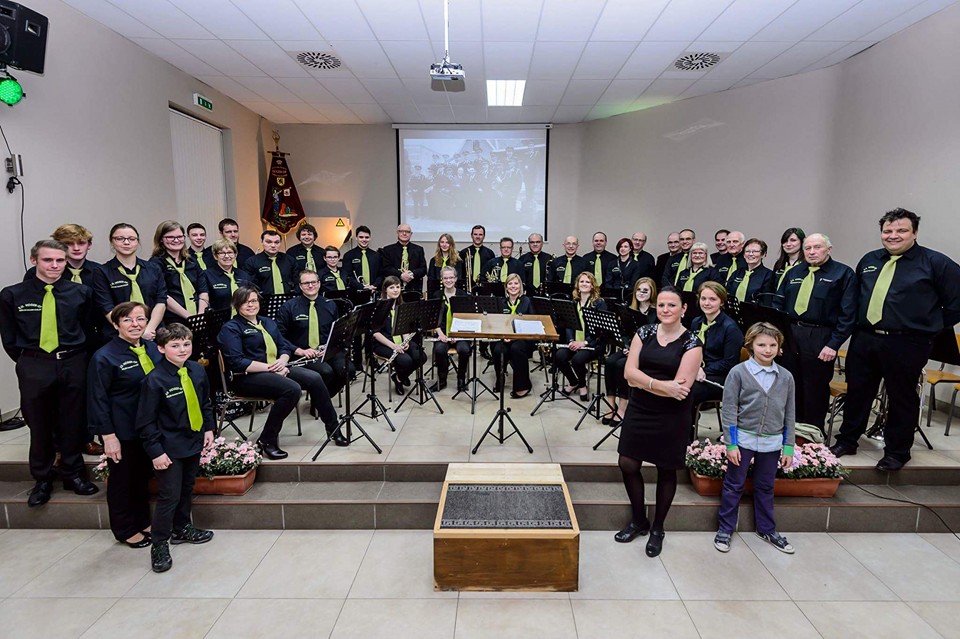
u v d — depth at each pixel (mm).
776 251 6121
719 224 6641
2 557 2783
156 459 2590
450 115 7758
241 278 4535
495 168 8414
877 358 3121
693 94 6570
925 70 4309
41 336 2904
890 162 4723
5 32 3295
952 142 4070
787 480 3068
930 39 4250
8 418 3793
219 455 3166
